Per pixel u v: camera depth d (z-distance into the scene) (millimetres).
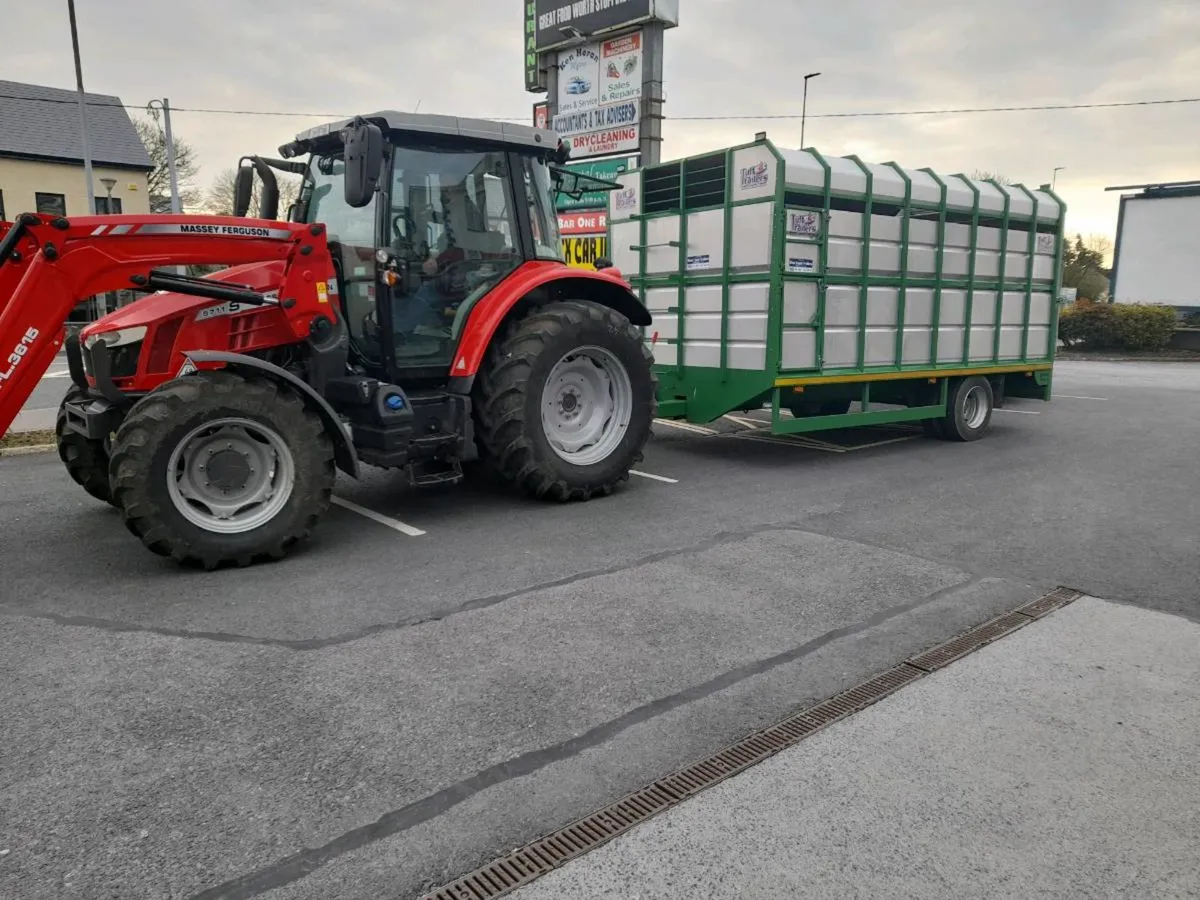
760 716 3113
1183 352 25000
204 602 4207
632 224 8578
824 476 7281
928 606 4195
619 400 6430
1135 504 6270
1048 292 9703
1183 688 3338
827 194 7238
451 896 2186
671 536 5395
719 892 2199
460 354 5688
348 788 2648
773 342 7195
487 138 5793
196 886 2213
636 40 13820
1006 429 10070
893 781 2703
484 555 4973
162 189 38125
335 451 5102
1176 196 26797
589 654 3623
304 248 5160
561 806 2568
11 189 27438
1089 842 2406
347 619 3994
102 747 2869
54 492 6512
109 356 4934
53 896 2172
